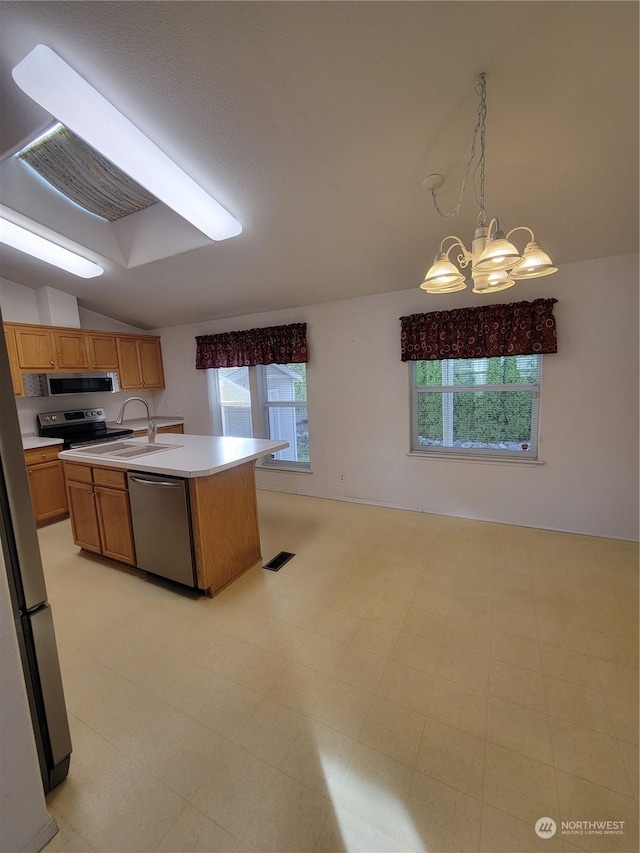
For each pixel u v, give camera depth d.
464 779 1.25
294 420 4.48
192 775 1.29
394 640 1.93
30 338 3.77
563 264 2.89
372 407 3.87
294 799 1.21
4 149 2.12
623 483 2.91
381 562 2.75
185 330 5.01
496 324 3.12
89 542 2.89
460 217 2.46
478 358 3.35
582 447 3.00
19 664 1.08
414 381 3.70
